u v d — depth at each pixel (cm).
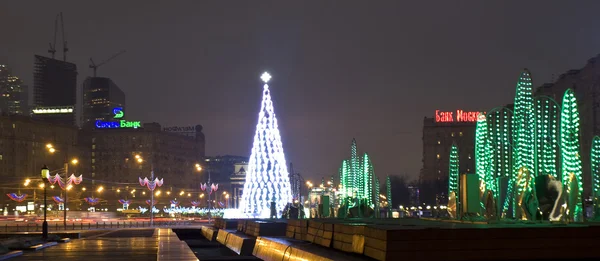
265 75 10556
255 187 10338
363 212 5847
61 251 4159
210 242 7044
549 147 3753
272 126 10394
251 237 4997
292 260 3139
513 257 2286
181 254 3647
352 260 2439
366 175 7425
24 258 3597
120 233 7775
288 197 10356
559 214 3222
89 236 6825
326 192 11431
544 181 3275
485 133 4488
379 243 2370
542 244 2294
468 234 2291
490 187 4409
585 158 13350
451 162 4594
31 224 10969
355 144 7631
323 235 3250
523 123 3728
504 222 3112
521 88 3759
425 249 2284
